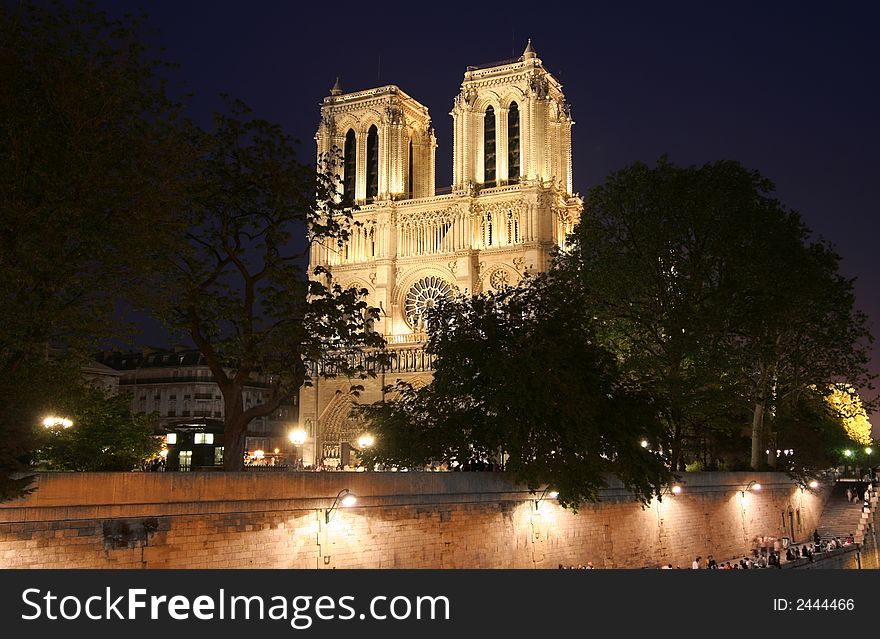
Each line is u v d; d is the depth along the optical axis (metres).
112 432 67.25
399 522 41.88
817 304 76.50
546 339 50.94
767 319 69.50
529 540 49.38
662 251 70.56
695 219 70.25
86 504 31.03
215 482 34.84
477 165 151.00
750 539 73.81
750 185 71.75
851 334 77.12
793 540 82.56
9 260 32.34
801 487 86.62
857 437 137.88
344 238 48.12
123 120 36.09
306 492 37.94
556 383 47.94
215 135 44.78
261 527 36.09
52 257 32.78
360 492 40.19
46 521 30.02
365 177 156.62
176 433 75.25
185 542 33.66
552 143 148.12
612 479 57.16
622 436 50.62
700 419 73.31
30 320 32.44
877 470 119.00
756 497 76.25
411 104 163.12
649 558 59.78
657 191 71.75
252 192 45.25
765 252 69.81
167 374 142.00
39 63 34.56
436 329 54.53
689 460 101.25
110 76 35.44
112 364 147.38
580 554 53.28
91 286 34.84
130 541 32.09
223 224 44.75
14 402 32.50
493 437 49.34
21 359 34.59
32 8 35.06
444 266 146.38
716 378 67.75
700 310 68.88
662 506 62.12
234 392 43.75
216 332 43.47
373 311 46.53
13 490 28.05
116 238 34.50
